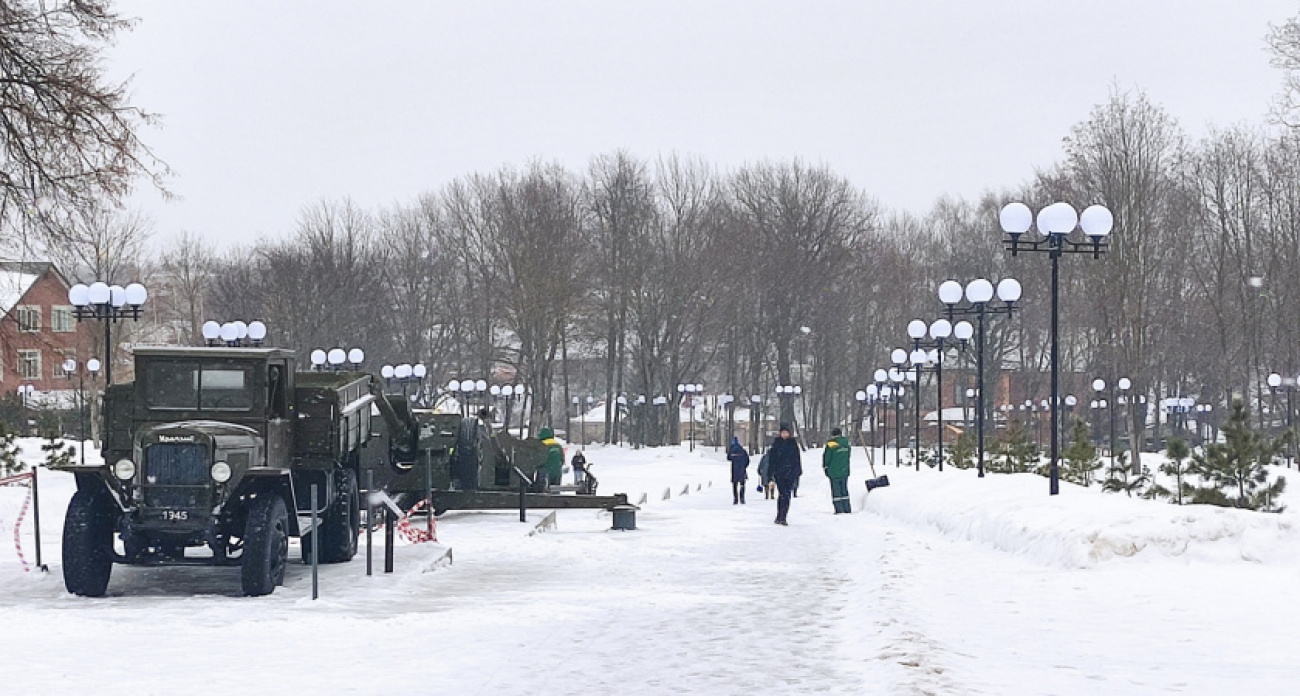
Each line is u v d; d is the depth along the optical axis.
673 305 84.06
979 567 16.27
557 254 78.31
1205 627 11.23
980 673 9.09
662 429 92.38
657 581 16.28
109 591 15.08
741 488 38.12
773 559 19.22
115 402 15.12
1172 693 8.36
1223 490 24.91
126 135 24.05
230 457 14.38
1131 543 15.38
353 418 17.55
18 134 23.31
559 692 8.94
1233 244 70.50
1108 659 9.73
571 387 126.38
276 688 9.02
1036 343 93.94
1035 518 17.59
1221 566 14.94
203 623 12.18
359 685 9.16
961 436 42.31
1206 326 75.62
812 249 89.38
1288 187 65.12
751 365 90.06
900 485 28.78
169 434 14.20
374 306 88.31
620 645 11.02
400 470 22.03
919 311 98.81
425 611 13.27
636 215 85.19
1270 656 9.83
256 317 83.62
